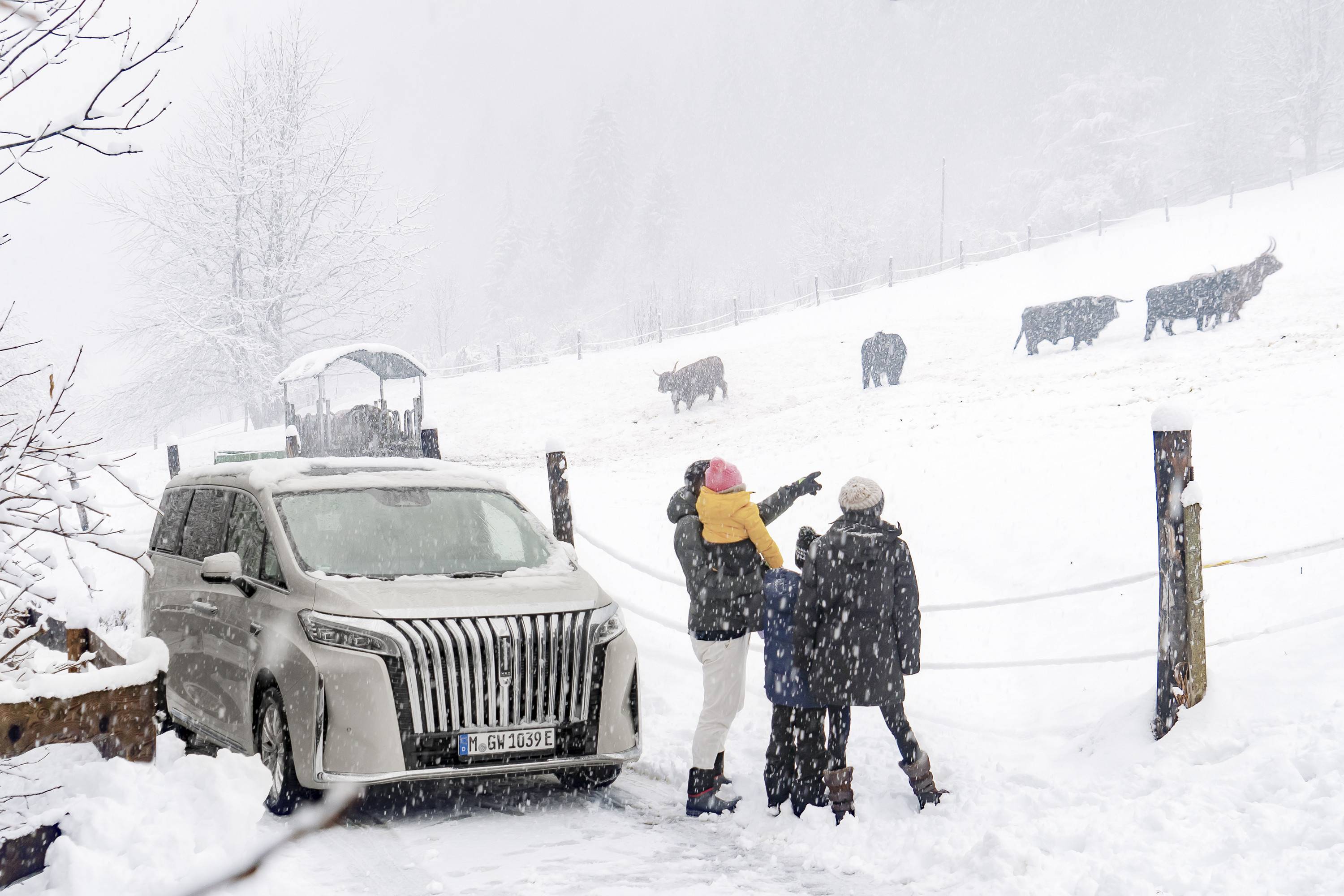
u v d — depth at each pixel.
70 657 5.41
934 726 6.59
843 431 19.95
